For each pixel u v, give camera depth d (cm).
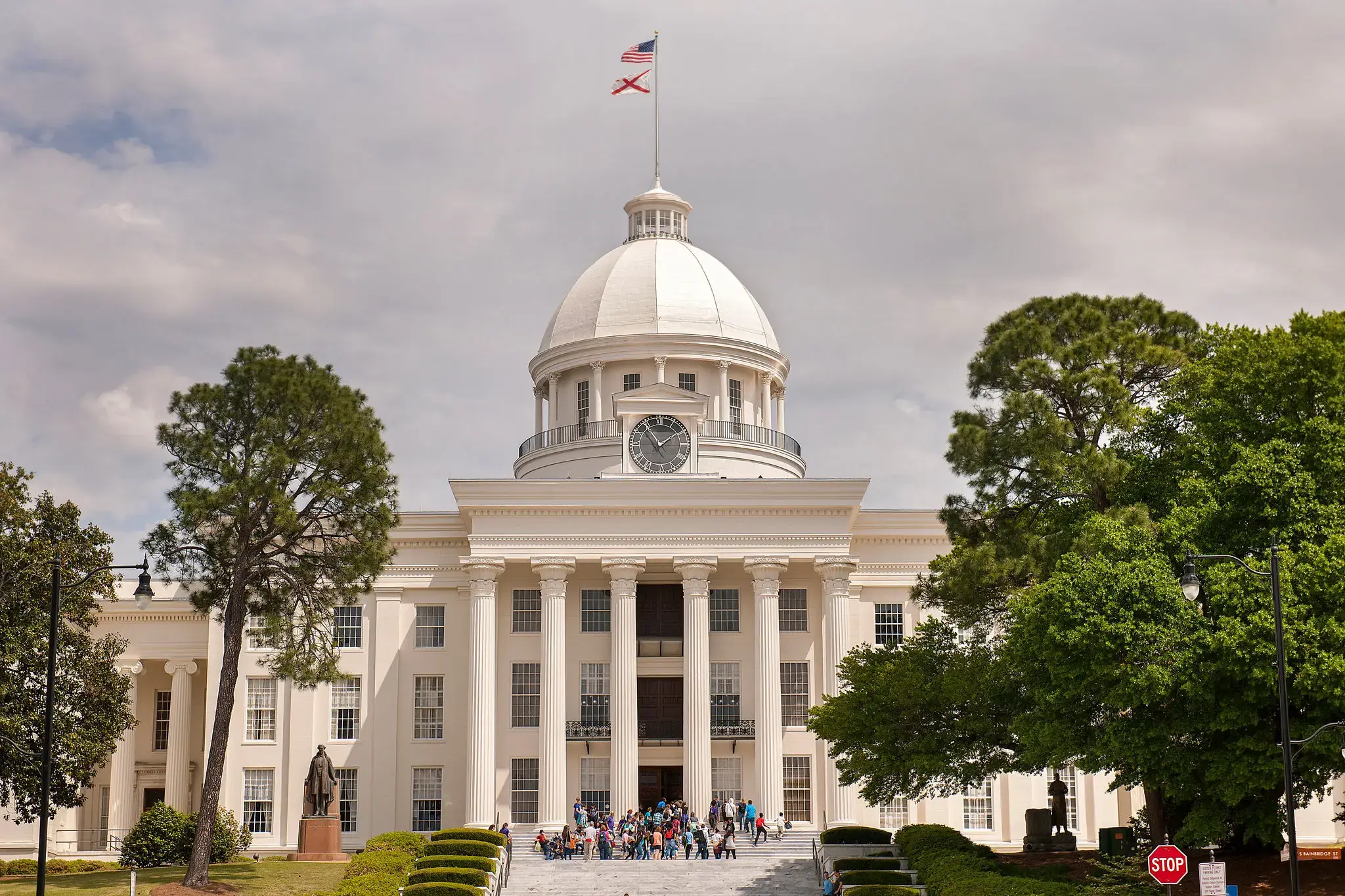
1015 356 5306
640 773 7662
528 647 7669
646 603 7800
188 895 4969
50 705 4188
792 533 7456
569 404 8900
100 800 8375
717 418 8725
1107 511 4812
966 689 5144
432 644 7794
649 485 7456
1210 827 4375
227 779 7681
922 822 7506
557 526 7462
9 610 5266
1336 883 4478
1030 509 5269
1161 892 4356
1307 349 4559
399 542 7850
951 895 4700
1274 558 3878
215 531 5466
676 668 7669
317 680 5544
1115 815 7450
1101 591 4359
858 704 5453
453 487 7431
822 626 7569
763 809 7200
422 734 7700
